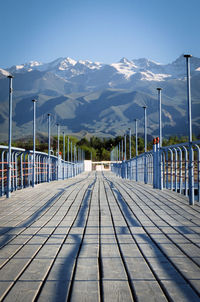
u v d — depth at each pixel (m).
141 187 12.37
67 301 2.31
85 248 3.76
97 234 4.51
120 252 3.59
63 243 4.01
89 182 16.84
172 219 5.59
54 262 3.22
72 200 8.41
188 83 7.41
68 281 2.70
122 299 2.34
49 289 2.53
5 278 2.77
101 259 3.32
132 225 5.11
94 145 124.69
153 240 4.11
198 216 5.87
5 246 3.86
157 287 2.56
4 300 2.33
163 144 104.81
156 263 3.15
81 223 5.33
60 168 22.78
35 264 3.15
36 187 13.01
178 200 8.09
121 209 6.80
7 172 9.34
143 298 2.36
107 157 92.81
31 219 5.73
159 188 11.14
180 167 9.14
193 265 3.08
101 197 8.99
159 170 11.15
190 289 2.51
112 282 2.67
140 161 17.41
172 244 3.88
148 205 7.32
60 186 13.52
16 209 6.96
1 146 9.01
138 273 2.88
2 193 9.60
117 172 33.88
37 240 4.16
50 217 5.92
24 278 2.77
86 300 2.33
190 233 4.47
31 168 13.70
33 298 2.36
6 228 4.94
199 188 7.33
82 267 3.06
